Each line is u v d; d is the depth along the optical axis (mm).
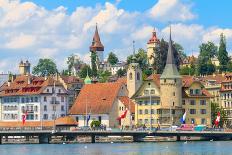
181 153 156375
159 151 162875
